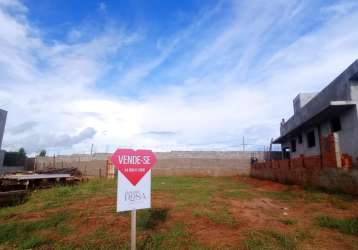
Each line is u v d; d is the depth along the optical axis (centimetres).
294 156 2311
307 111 1911
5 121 2739
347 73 1367
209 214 732
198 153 2939
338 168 1115
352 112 1309
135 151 404
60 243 519
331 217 696
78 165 3134
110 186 1634
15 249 499
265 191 1330
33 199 1106
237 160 2870
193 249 470
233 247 482
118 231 592
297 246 484
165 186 1595
